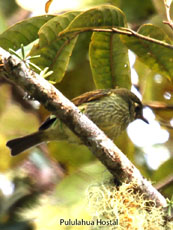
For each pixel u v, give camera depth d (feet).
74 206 24.86
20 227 34.40
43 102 23.32
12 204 35.73
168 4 26.00
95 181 25.48
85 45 34.73
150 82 37.47
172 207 23.29
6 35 27.81
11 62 22.93
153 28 28.60
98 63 30.48
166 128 37.63
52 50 27.96
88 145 23.61
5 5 42.39
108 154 23.44
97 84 31.37
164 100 37.70
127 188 23.52
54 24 27.07
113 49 29.89
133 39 28.81
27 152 37.14
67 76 35.63
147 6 36.06
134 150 36.88
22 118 38.06
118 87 31.35
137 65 36.68
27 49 27.99
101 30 26.53
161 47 29.12
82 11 27.07
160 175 34.40
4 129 37.63
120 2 36.29
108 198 22.88
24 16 42.75
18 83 23.13
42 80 23.17
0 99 38.04
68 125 23.61
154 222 22.89
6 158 37.06
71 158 34.32
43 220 24.62
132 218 22.38
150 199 23.61
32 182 35.68
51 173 35.65
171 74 30.53
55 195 25.52
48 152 36.99
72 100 34.71
